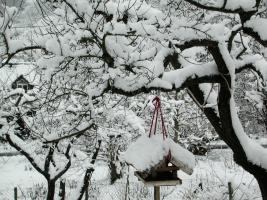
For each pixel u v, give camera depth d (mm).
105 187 18625
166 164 5531
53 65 6547
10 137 10727
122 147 16156
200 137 21719
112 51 6234
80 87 8312
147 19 6598
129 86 6594
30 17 6441
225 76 7137
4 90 10281
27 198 19047
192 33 6562
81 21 6500
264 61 7895
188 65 7297
